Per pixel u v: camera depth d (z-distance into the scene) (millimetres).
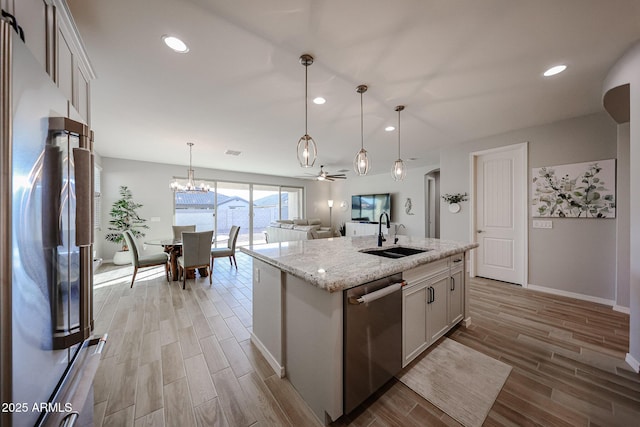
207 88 2438
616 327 2443
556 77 2248
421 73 2182
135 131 3762
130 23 1592
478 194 4164
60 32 1233
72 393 884
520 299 3186
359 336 1419
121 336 2324
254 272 2219
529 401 1525
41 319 782
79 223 996
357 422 1388
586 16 1548
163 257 4156
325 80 2299
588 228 3129
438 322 2131
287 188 8930
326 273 1418
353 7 1484
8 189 606
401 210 7527
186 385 1673
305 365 1535
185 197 6715
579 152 3168
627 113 2621
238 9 1492
